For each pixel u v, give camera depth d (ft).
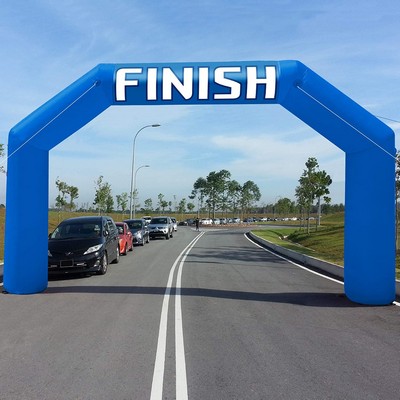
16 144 30.53
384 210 28.22
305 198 118.42
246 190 286.46
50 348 18.75
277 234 133.28
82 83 30.58
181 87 30.12
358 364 16.93
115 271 44.39
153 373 15.85
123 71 30.35
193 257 60.18
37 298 29.81
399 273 39.37
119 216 201.16
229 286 35.29
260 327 22.45
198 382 15.03
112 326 22.44
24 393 14.05
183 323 23.16
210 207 277.85
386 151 28.32
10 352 18.20
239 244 88.89
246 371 16.11
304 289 34.06
